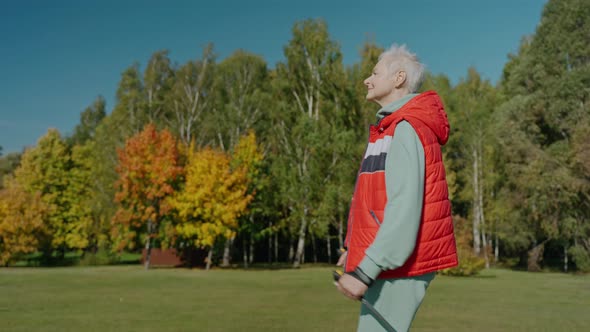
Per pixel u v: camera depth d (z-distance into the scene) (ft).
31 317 29.14
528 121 98.22
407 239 5.05
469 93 130.21
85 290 48.42
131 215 96.17
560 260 142.10
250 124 122.01
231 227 97.04
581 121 88.07
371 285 5.28
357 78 107.65
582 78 91.35
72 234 127.95
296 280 65.77
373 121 106.73
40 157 131.64
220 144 124.26
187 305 36.01
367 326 5.53
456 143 129.80
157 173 96.17
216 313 31.40
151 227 100.32
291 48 114.11
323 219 106.22
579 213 90.27
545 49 98.78
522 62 106.01
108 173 125.18
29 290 47.80
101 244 126.21
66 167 137.18
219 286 55.11
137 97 126.62
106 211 122.93
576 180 84.02
